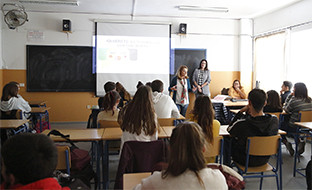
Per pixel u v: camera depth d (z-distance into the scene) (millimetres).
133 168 1849
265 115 2365
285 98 4660
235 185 1483
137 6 5492
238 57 6691
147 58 6375
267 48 6039
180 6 5422
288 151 4059
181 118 3404
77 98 6219
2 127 2922
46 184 931
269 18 5938
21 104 3898
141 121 2180
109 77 6277
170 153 1163
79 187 1637
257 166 2434
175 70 6477
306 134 3459
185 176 1117
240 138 2371
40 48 6004
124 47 6289
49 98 6125
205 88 6188
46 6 5551
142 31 6324
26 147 908
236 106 5375
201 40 6520
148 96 2232
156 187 1140
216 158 2631
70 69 6137
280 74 5594
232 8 5562
